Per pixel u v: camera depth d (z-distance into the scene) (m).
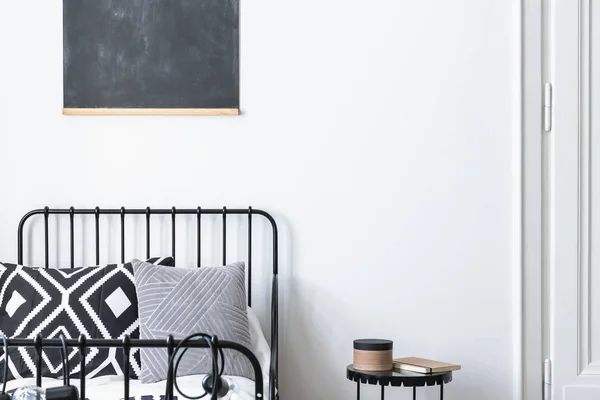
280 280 2.59
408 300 2.59
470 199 2.60
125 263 2.50
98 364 2.22
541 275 2.59
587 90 2.60
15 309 2.26
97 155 2.58
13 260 2.57
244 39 2.60
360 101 2.60
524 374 2.58
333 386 2.59
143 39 2.59
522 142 2.59
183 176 2.59
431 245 2.60
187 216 2.59
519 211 2.58
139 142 2.59
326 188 2.60
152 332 2.15
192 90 2.59
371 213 2.60
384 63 2.61
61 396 1.36
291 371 2.59
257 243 2.58
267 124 2.60
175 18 2.59
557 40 2.59
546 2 2.59
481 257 2.60
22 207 2.57
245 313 2.30
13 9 2.58
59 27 2.59
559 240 2.60
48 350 2.21
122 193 2.58
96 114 2.57
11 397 1.37
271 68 2.60
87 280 2.31
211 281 2.28
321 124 2.60
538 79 2.60
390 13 2.59
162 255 2.58
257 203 2.59
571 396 2.58
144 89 2.58
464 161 2.60
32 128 2.58
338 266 2.59
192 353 2.13
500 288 2.60
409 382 2.21
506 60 2.59
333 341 2.59
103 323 2.25
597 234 2.61
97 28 2.59
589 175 2.59
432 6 2.59
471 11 2.59
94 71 2.58
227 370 2.15
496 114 2.59
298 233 2.59
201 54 2.59
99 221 2.58
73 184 2.58
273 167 2.59
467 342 2.59
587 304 2.59
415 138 2.60
